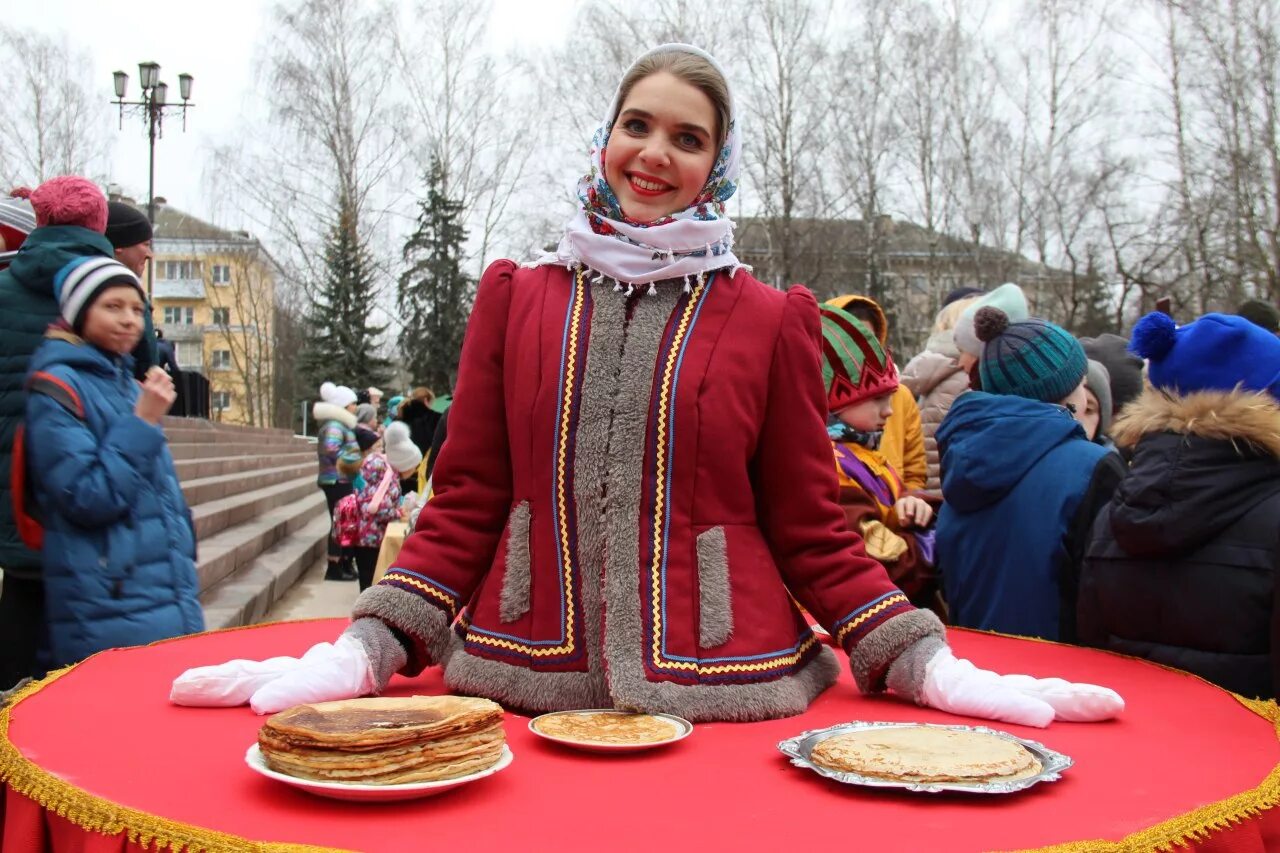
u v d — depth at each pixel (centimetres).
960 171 2584
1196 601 251
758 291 203
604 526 187
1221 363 256
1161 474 252
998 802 139
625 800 138
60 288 304
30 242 326
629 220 202
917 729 163
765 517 205
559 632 188
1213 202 2259
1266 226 2211
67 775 145
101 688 196
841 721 183
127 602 291
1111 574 268
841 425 377
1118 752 165
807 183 2523
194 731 167
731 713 180
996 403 320
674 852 120
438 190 3000
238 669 185
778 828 128
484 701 154
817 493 200
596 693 185
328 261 2755
